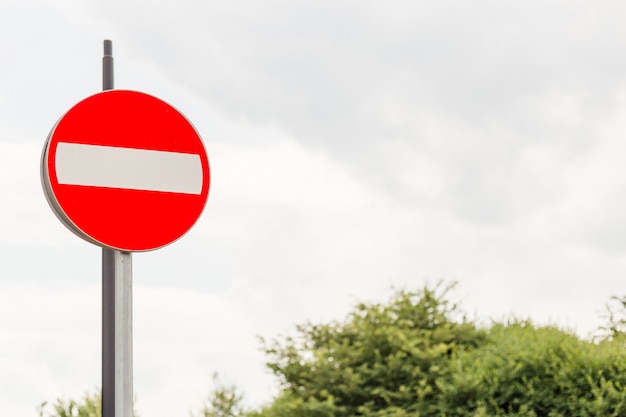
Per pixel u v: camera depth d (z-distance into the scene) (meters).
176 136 4.95
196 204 4.95
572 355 10.38
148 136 4.88
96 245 4.71
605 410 9.67
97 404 12.57
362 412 11.13
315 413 11.17
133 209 4.77
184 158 4.95
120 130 4.82
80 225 4.63
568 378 10.15
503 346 11.02
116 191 4.75
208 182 5.01
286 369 11.70
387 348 11.66
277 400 11.69
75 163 4.68
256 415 11.72
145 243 4.76
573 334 11.22
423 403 10.74
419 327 12.10
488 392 10.41
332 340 11.65
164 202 4.86
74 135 4.71
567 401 10.00
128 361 4.59
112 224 4.70
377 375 11.42
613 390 9.68
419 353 11.15
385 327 11.55
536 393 10.21
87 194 4.68
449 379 10.97
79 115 4.74
